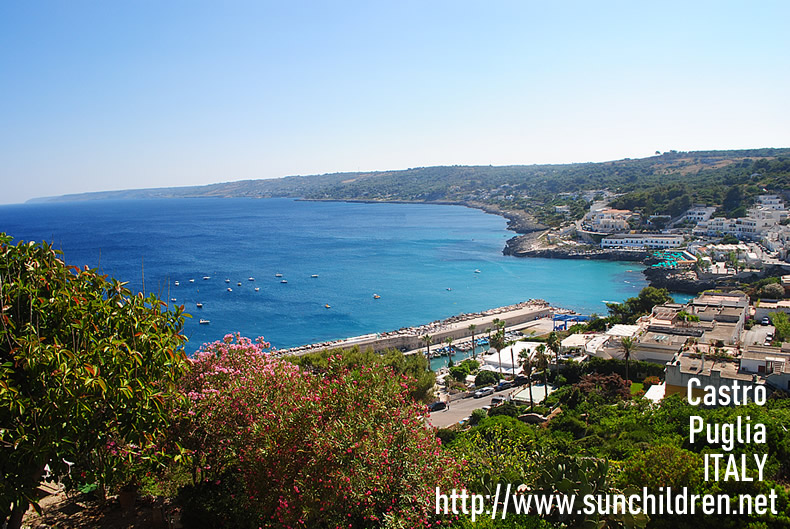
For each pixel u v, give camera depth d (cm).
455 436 5534
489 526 2245
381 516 2231
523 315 15638
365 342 13112
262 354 3191
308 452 2253
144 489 2672
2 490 1975
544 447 4184
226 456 2511
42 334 2220
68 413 2014
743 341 8781
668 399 5944
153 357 2342
